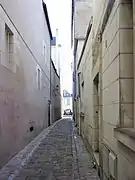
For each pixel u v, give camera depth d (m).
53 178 5.34
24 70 9.18
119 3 3.09
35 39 12.61
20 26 8.41
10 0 6.93
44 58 17.55
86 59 8.81
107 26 4.04
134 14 2.94
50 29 21.55
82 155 7.67
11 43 7.34
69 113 52.06
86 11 14.98
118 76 3.12
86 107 8.91
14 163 6.67
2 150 6.04
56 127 19.72
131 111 3.04
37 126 13.42
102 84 4.74
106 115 4.24
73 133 14.61
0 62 5.90
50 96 22.70
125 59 3.07
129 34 3.06
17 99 7.86
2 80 6.03
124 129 2.75
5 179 5.26
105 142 4.35
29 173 5.74
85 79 9.39
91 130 7.03
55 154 8.05
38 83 13.90
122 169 2.97
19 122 8.20
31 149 8.91
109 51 3.87
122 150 2.96
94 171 5.73
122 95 3.05
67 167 6.28
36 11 13.13
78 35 14.92
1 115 5.90
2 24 6.11
